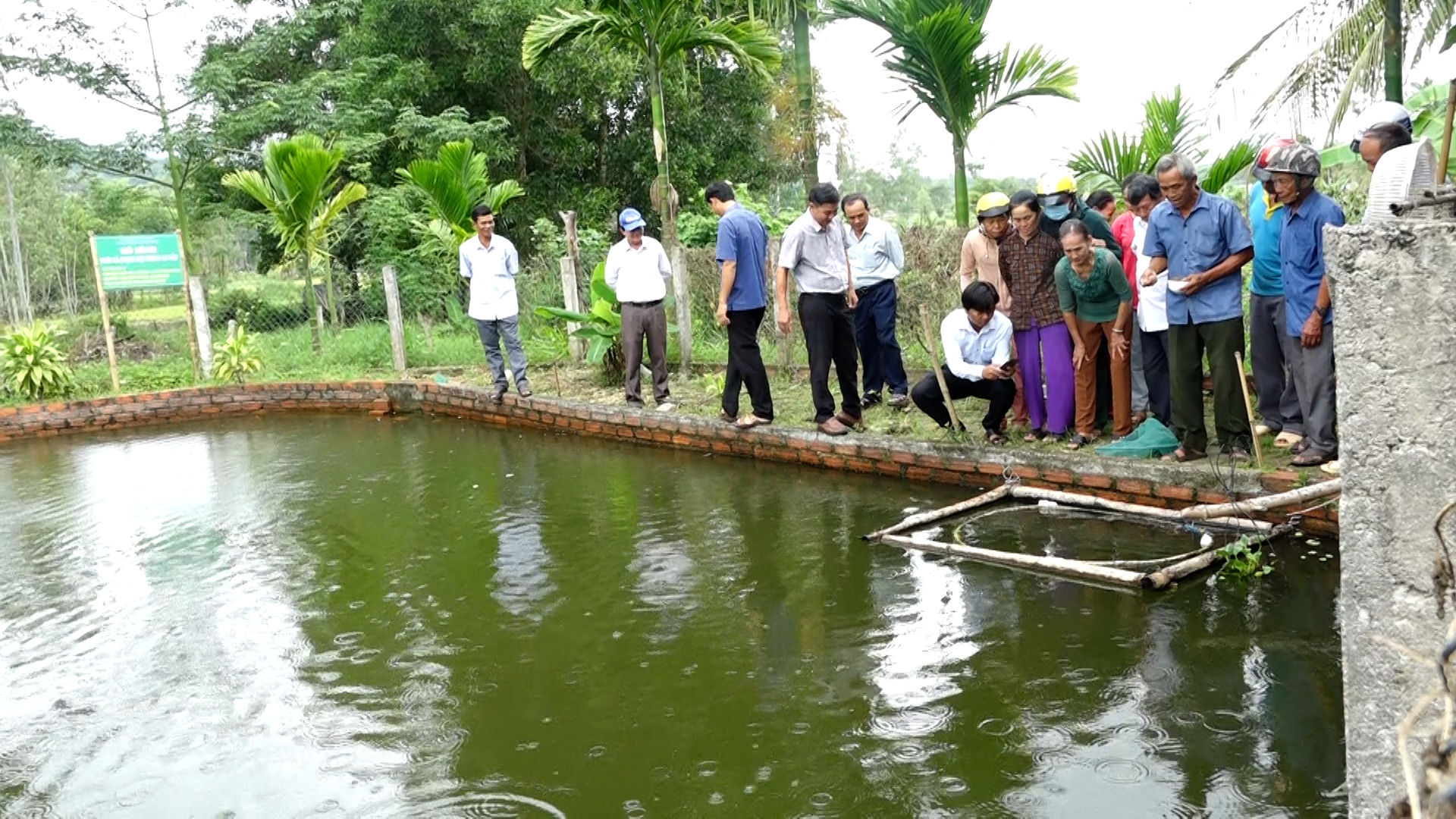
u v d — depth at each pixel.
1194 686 3.79
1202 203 5.51
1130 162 9.45
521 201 19.73
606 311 10.01
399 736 3.90
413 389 11.59
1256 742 3.38
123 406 12.02
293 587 5.75
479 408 10.67
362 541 6.54
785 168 20.94
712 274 11.66
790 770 3.46
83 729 4.15
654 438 8.69
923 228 9.91
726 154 20.86
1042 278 6.45
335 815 3.38
